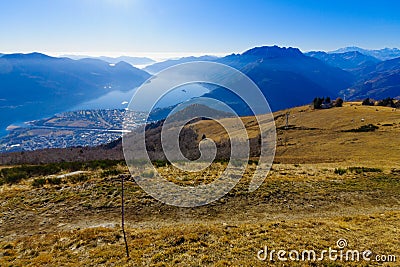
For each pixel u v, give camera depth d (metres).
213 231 12.49
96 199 16.75
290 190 19.03
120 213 15.11
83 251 11.10
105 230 12.74
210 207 15.98
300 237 11.91
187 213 15.16
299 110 121.81
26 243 11.95
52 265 10.17
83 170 24.03
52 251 11.20
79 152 45.34
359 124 77.81
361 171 25.02
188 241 11.58
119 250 10.98
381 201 17.81
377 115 85.38
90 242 11.76
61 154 42.97
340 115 93.44
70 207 15.83
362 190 19.55
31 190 18.27
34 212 15.33
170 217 14.70
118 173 21.11
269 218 14.84
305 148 58.44
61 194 17.52
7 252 11.27
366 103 129.25
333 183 20.95
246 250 10.81
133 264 9.98
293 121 96.06
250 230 12.67
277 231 12.53
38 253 11.11
